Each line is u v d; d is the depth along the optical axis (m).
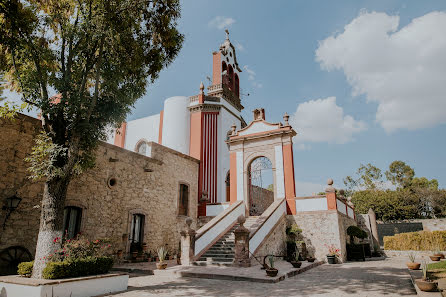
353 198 32.56
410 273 8.83
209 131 21.92
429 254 16.69
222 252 12.48
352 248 15.41
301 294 6.85
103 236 12.02
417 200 31.95
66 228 10.73
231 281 8.78
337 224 14.69
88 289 6.88
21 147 9.54
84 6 8.66
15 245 8.94
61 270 6.73
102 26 8.16
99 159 12.31
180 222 17.22
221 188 20.97
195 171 19.95
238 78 27.33
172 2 9.00
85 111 8.34
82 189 11.36
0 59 8.18
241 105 26.16
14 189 9.16
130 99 9.66
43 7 8.17
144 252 13.79
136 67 9.19
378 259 15.98
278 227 15.05
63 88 7.93
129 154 14.02
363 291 7.05
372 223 20.33
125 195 13.47
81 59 9.18
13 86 8.61
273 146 17.62
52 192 7.57
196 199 19.41
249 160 18.19
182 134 21.89
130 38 8.85
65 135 8.27
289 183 16.59
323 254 14.66
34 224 9.56
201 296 6.73
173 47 9.65
